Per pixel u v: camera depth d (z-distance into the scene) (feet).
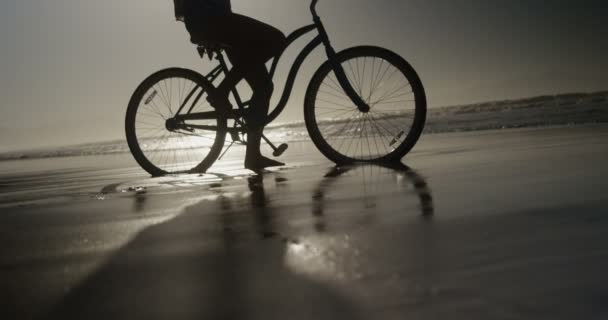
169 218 5.11
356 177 7.75
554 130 18.66
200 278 2.88
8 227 5.28
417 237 3.53
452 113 47.88
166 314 2.31
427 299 2.29
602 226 3.53
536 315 2.04
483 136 19.39
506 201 4.75
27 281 3.06
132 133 10.48
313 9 10.11
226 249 3.57
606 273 2.52
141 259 3.43
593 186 5.30
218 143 10.48
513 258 2.87
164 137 10.60
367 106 10.17
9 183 13.75
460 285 2.47
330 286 2.57
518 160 8.70
